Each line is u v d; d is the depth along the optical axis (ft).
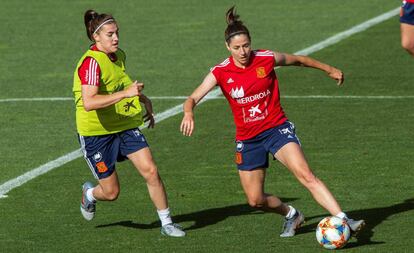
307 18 245.86
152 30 235.81
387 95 168.04
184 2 271.28
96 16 98.99
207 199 114.01
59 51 217.15
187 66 198.39
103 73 98.84
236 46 93.76
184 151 136.46
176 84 183.11
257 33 230.27
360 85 176.55
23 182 123.13
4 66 203.31
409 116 152.35
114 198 103.50
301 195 114.42
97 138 100.73
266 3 267.39
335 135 142.31
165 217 100.42
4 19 255.29
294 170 94.53
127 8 265.34
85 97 96.94
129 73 193.47
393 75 183.93
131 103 100.94
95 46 99.96
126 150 100.53
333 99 166.40
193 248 95.91
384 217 104.42
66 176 125.70
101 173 101.76
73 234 101.86
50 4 274.57
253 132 96.37
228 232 101.09
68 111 164.66
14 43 226.79
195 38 225.15
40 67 201.67
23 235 101.86
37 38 231.71
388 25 233.96
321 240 93.30
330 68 98.84
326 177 120.98
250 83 95.20
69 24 246.88
